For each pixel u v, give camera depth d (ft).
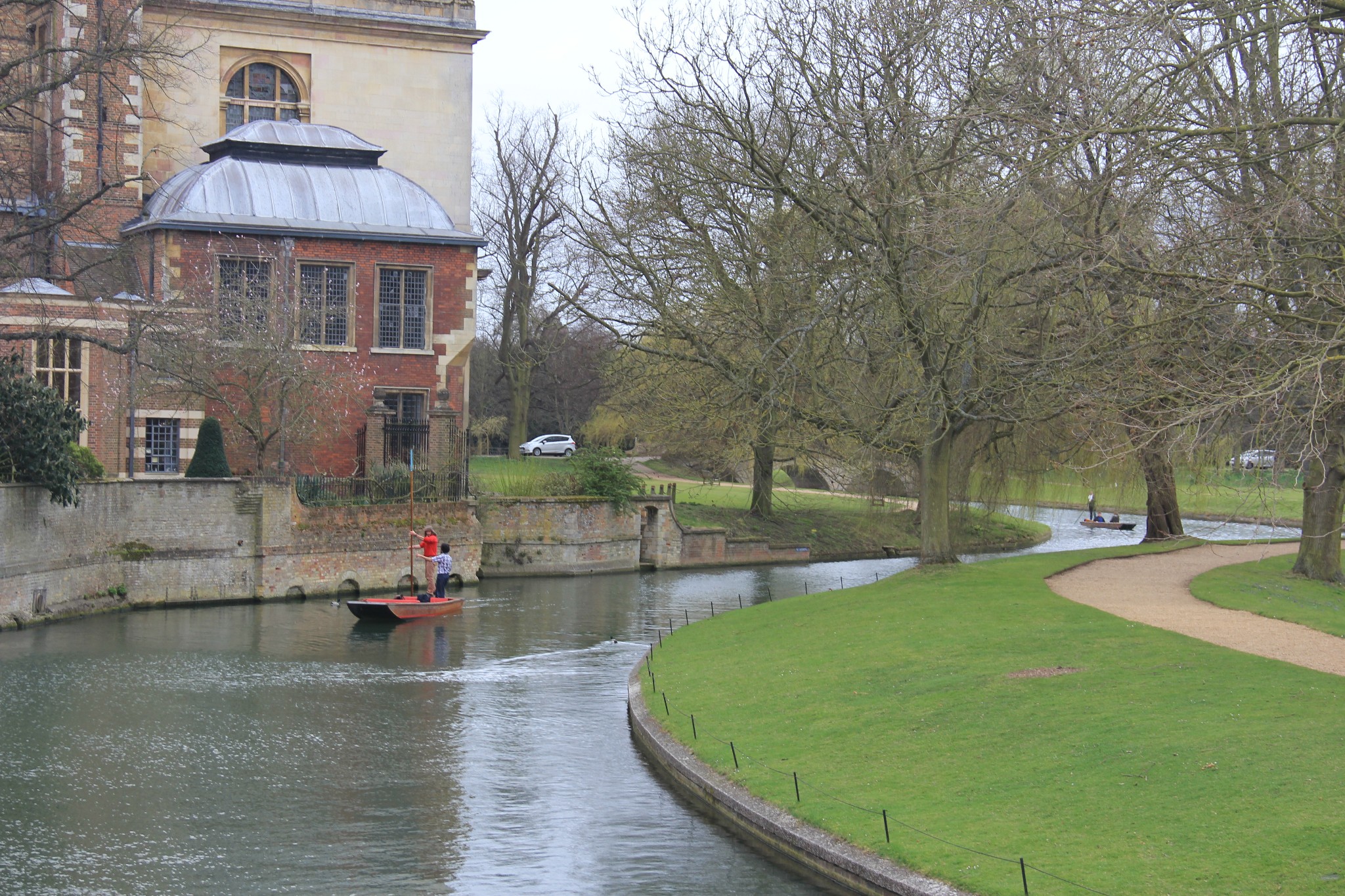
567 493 155.74
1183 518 196.75
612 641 100.32
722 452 151.53
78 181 139.54
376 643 97.96
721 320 100.94
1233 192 70.90
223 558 117.39
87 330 116.47
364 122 169.17
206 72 161.68
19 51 131.85
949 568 96.43
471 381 272.10
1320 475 90.89
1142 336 73.46
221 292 131.23
